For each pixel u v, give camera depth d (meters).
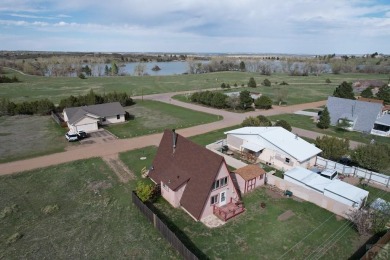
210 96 79.50
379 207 25.91
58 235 23.75
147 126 58.44
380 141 50.84
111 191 31.33
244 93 75.19
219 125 59.38
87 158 40.66
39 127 57.25
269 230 24.64
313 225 25.48
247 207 28.42
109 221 25.75
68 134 48.53
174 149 31.69
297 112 73.44
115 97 77.31
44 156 41.53
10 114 67.31
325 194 28.59
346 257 21.44
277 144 38.62
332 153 38.72
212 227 25.00
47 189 31.77
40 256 21.23
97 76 165.50
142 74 179.12
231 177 30.23
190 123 60.81
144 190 27.91
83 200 29.44
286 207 28.50
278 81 142.12
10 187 32.16
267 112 73.31
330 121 61.69
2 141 48.19
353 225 25.52
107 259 21.00
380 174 33.62
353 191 28.23
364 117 57.28
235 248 22.27
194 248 22.20
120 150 44.09
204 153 27.95
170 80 143.88
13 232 24.12
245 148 41.53
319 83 134.38
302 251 22.05
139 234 23.89
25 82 128.88
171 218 26.33
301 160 35.81
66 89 109.00
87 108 59.91
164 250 21.91
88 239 23.25
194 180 27.28
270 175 33.12
